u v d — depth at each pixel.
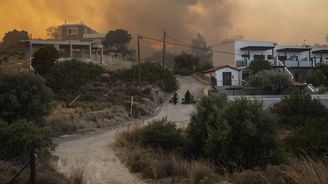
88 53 84.25
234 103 20.64
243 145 19.12
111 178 15.69
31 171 9.20
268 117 19.62
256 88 59.88
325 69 72.88
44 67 61.97
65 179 12.77
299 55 85.56
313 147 19.52
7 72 30.73
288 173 9.81
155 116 48.12
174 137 26.08
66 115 38.88
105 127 39.84
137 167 17.22
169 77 69.19
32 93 29.45
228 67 71.56
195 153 22.97
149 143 26.17
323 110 40.97
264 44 82.56
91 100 54.00
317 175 8.39
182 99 57.62
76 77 62.25
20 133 16.69
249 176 11.71
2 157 15.77
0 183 9.80
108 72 69.19
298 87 61.00
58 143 29.70
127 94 57.25
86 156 23.19
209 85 71.75
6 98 28.41
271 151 18.50
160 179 14.60
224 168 16.70
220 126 19.70
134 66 71.00
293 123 37.59
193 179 12.63
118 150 25.25
